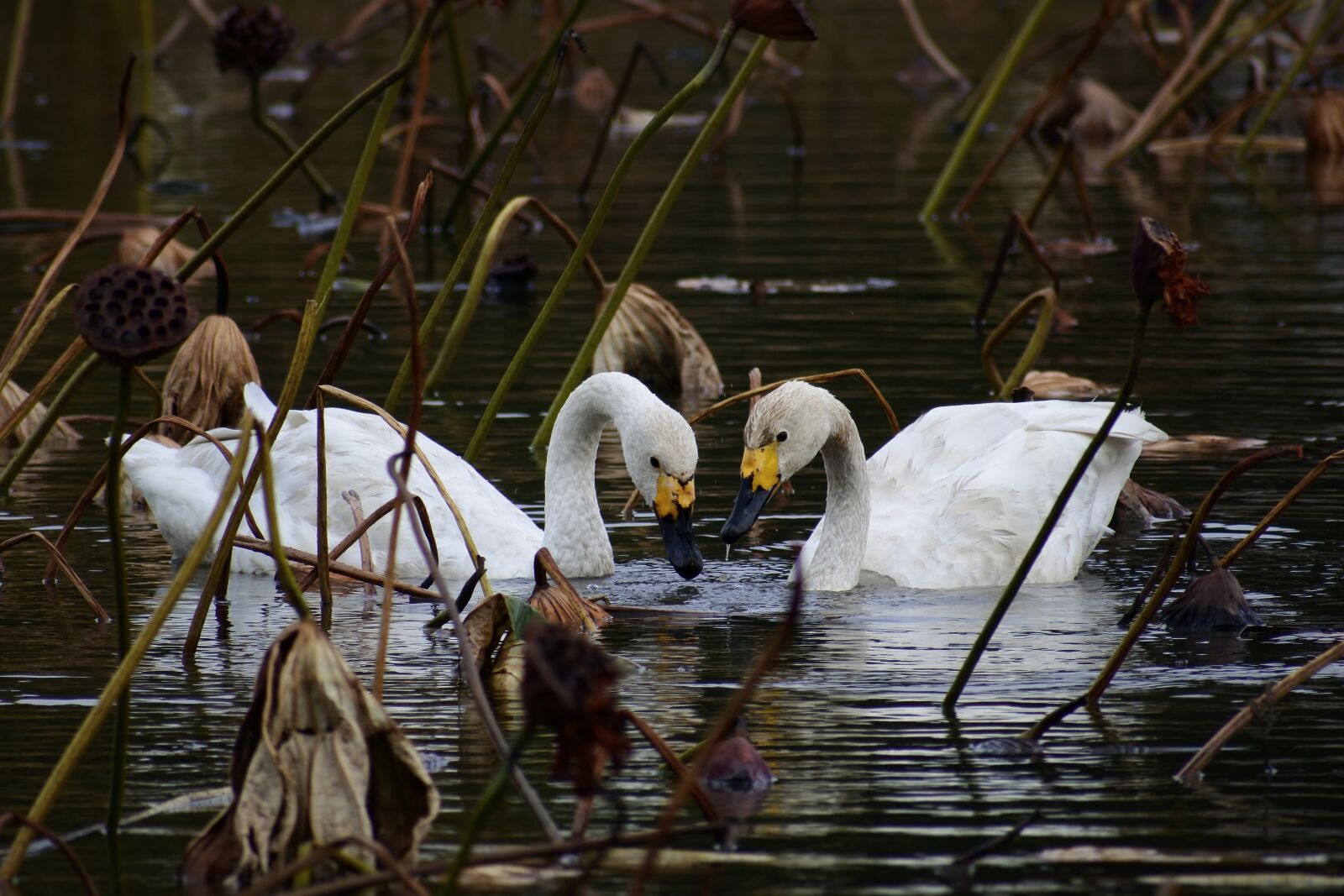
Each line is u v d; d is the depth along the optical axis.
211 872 6.85
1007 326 16.33
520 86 34.06
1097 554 12.92
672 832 6.79
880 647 10.29
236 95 40.31
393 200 25.66
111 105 39.03
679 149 34.28
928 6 56.53
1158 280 7.75
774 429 11.77
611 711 5.39
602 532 12.38
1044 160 32.78
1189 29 35.47
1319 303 20.05
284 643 6.84
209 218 26.33
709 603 11.55
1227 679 9.35
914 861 6.84
